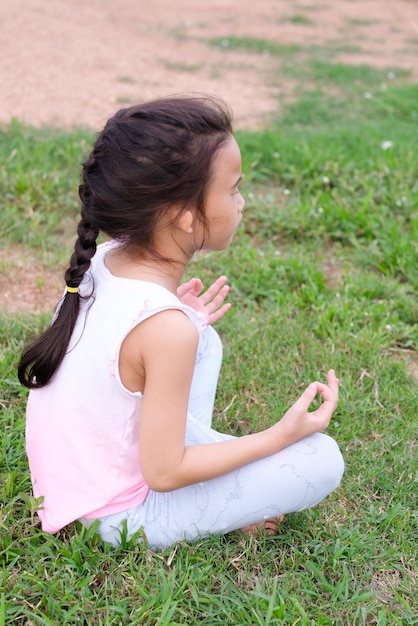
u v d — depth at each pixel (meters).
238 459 1.75
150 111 1.61
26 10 8.05
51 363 1.73
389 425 2.47
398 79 6.65
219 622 1.73
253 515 1.87
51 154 4.25
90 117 5.05
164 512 1.83
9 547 1.85
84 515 1.80
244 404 2.51
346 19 9.33
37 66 6.12
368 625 1.79
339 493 2.18
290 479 1.84
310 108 5.60
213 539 1.91
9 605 1.74
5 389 2.49
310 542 1.99
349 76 6.57
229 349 2.78
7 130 4.55
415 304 3.08
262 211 3.81
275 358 2.77
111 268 1.74
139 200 1.59
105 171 1.61
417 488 2.20
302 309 3.08
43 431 1.80
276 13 9.40
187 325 1.62
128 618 1.72
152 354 1.62
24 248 3.46
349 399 2.56
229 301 3.11
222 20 8.80
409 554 1.98
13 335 2.77
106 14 8.51
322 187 4.09
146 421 1.65
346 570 1.89
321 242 3.62
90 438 1.75
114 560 1.83
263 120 5.30
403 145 4.65
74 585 1.79
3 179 3.81
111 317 1.67
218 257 3.38
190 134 1.58
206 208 1.64
